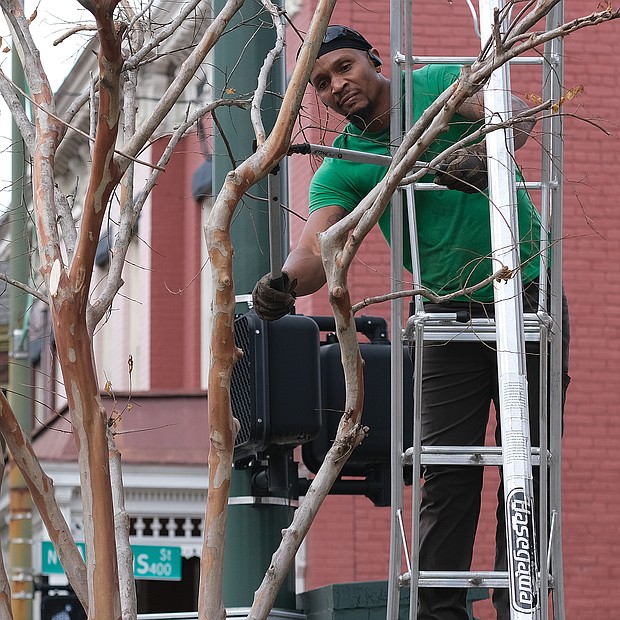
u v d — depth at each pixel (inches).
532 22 318.3
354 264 1048.8
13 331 899.4
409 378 498.6
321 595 515.5
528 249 473.4
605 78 1145.4
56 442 1168.2
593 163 1135.0
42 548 874.8
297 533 329.1
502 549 469.1
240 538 512.7
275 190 394.9
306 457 510.6
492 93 427.2
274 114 529.7
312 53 330.0
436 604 468.8
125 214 375.2
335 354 506.6
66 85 826.2
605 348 1122.0
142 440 1200.8
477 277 476.7
